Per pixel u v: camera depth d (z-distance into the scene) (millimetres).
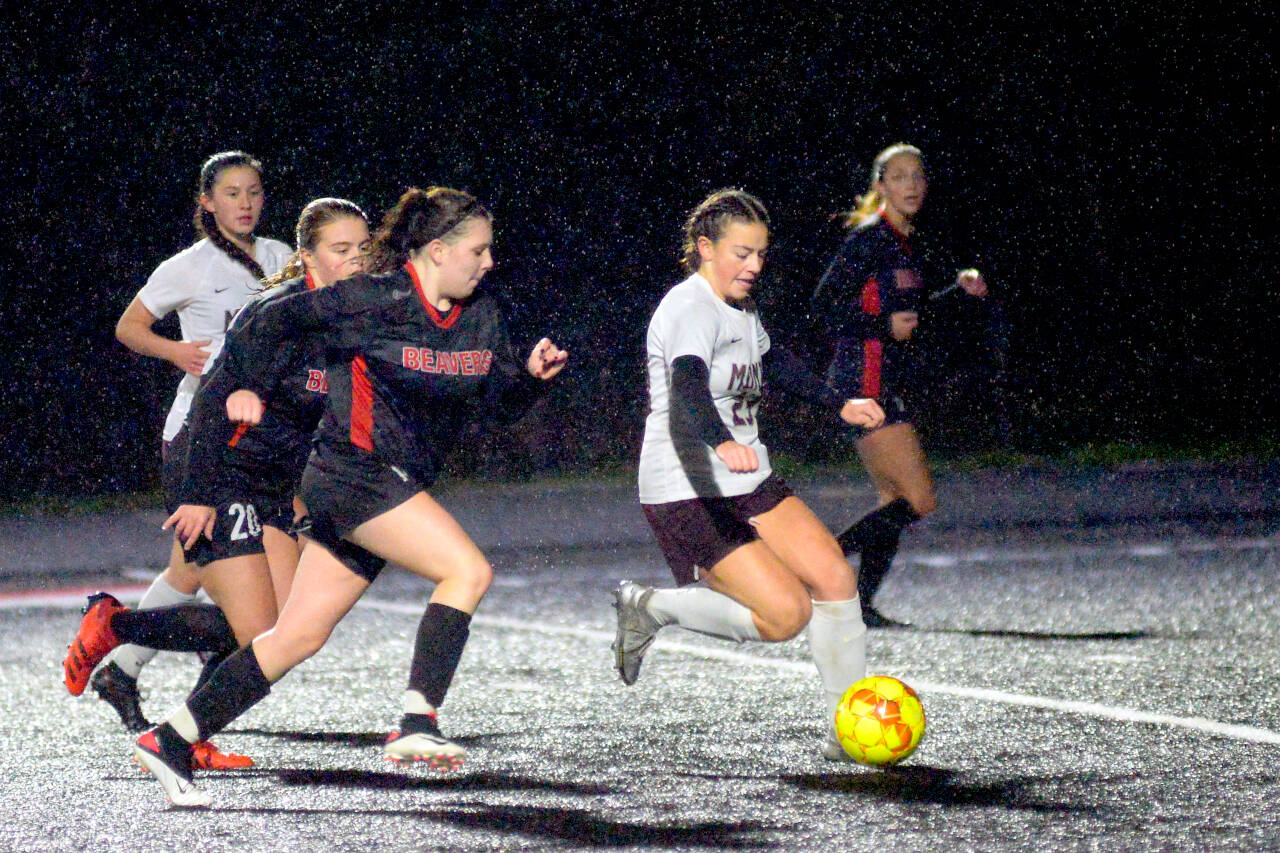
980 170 73875
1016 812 16156
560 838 15391
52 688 25219
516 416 17453
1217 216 77688
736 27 69000
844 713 18125
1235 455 73375
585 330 68875
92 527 53938
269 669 16922
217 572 18906
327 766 18953
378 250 16719
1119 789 17078
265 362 16703
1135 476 64750
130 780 18375
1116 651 26562
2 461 62938
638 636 20828
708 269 18703
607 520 52625
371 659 27609
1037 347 75438
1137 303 77000
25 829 16109
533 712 22250
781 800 16859
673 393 17891
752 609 18703
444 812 16531
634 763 18812
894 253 28156
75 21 62344
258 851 15086
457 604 16172
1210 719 20781
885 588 35656
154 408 64812
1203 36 75562
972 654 26453
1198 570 37750
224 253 22781
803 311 69062
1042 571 38250
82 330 63812
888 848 14898
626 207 68875
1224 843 14922
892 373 28578
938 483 62875
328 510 16547
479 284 17094
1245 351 79062
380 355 16266
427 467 16719
